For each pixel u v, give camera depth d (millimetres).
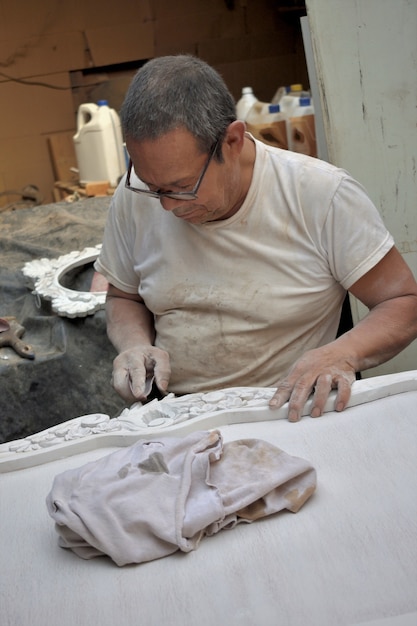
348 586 1017
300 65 5527
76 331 2529
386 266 1728
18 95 5203
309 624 963
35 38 5117
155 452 1209
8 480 1373
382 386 1473
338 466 1272
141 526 1106
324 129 2555
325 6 2398
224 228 1726
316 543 1100
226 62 5449
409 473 1229
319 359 1542
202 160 1496
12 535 1204
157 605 1023
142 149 1468
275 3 5340
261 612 991
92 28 5180
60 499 1136
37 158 5352
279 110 3248
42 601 1055
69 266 2816
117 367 1812
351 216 1677
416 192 2506
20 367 2402
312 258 1734
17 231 3188
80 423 1501
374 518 1135
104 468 1192
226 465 1214
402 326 1675
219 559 1092
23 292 2818
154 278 1860
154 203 1808
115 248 1971
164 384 1752
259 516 1153
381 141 2482
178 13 5273
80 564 1120
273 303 1761
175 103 1444
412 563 1042
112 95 5371
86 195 3869
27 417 2402
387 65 2432
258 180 1692
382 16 2400
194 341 1844
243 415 1465
